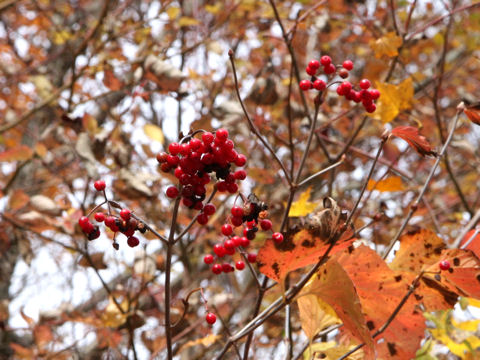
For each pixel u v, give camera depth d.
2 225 3.41
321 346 1.83
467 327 2.09
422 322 1.62
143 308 3.37
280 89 3.18
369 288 1.61
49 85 3.84
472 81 4.81
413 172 4.50
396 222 3.36
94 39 4.00
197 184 1.41
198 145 1.34
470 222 2.28
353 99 1.78
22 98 5.05
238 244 1.63
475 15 4.20
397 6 3.80
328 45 3.99
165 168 1.41
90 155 2.97
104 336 3.17
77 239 3.30
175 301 3.36
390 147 3.54
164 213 3.55
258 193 3.59
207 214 1.46
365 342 1.43
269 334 3.13
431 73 4.46
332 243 1.38
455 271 1.55
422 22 4.38
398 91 2.31
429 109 3.79
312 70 1.80
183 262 3.64
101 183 1.43
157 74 2.97
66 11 5.12
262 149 3.38
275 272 1.46
